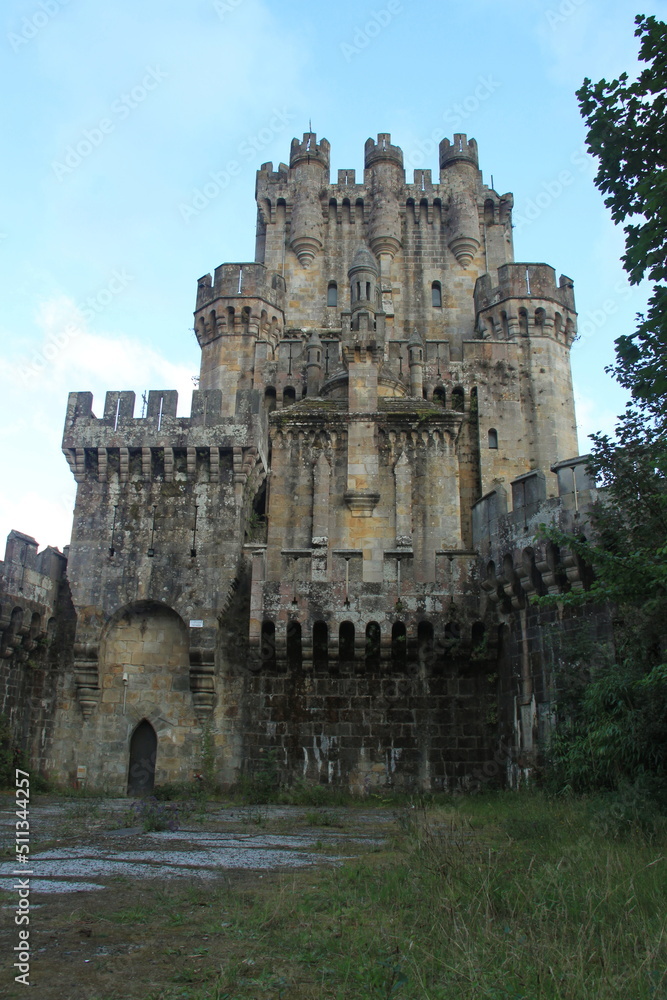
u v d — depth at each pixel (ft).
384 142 175.83
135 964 21.83
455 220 170.19
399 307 166.40
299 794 87.56
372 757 91.04
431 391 139.13
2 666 94.94
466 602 90.79
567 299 145.59
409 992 19.10
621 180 48.70
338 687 93.40
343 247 170.81
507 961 20.34
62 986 19.83
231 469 102.99
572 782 61.62
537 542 78.89
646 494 59.88
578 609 75.41
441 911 25.32
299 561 96.07
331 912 28.27
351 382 119.85
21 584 96.07
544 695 78.18
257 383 139.23
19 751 94.53
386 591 93.04
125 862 39.68
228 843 49.39
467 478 135.33
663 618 57.57
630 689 57.36
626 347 47.50
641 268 45.47
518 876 30.17
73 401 105.70
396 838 47.16
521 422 137.59
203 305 147.64
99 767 94.94
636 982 18.86
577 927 23.57
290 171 175.73
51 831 53.83
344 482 116.26
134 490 102.53
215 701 95.61
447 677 92.22
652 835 41.22
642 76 47.32
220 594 97.55
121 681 97.81
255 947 23.58
